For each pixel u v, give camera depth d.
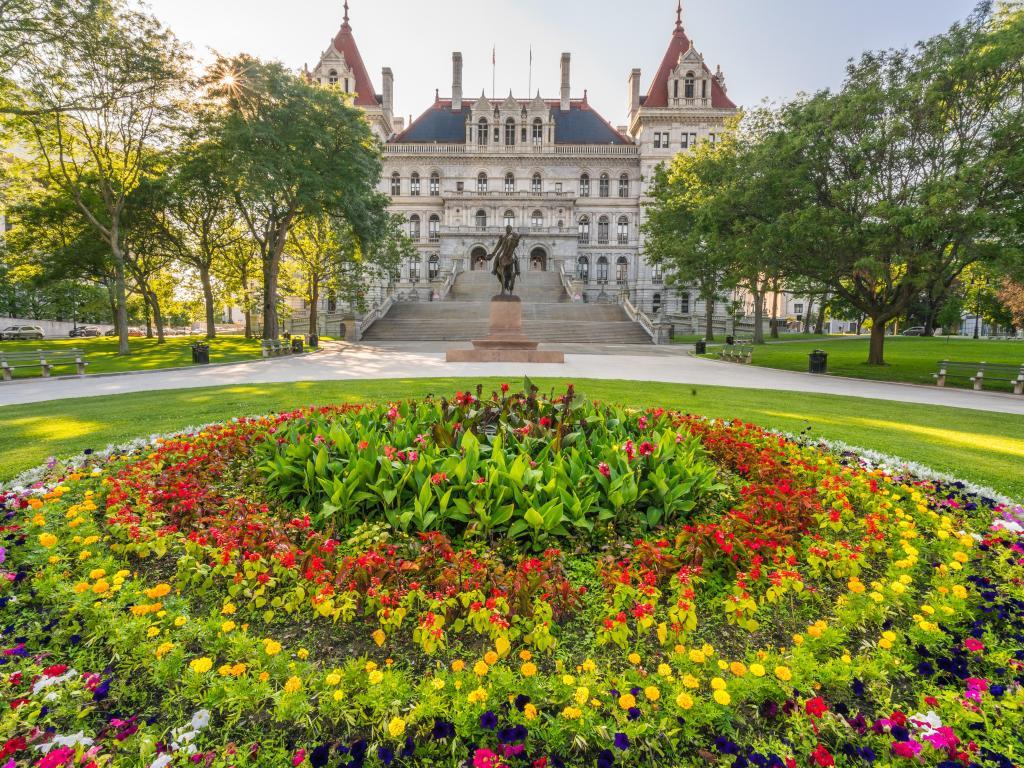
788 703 2.88
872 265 18.97
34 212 33.69
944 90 18.98
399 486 4.93
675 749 2.73
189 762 2.53
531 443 6.03
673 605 3.77
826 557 4.34
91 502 5.37
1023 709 2.91
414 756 2.71
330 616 3.79
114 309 44.44
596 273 71.06
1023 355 29.84
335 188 30.91
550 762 2.63
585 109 78.25
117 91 25.17
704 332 56.66
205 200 34.66
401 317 47.75
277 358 27.00
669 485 5.36
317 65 67.06
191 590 4.13
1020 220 17.22
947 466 7.82
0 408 12.27
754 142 27.55
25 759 2.57
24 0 20.52
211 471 6.31
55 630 3.53
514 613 3.50
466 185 71.50
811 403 13.80
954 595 3.95
